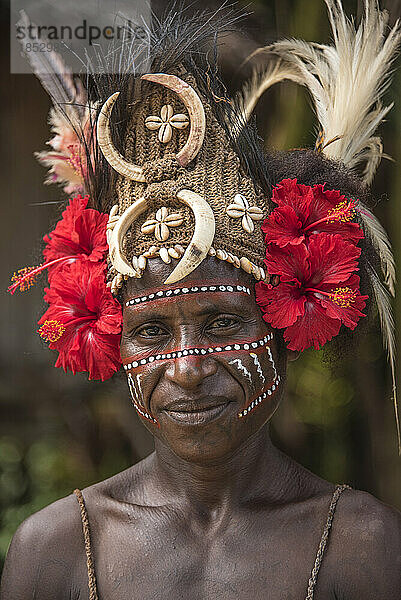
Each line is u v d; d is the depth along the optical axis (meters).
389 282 2.90
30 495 6.59
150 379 2.44
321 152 2.82
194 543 2.55
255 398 2.45
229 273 2.41
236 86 3.50
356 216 2.67
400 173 3.92
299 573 2.46
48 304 3.01
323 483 2.68
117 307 2.52
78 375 6.10
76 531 2.66
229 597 2.46
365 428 4.91
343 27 2.94
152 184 2.43
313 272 2.47
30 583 2.65
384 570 2.48
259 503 2.60
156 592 2.50
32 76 6.55
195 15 2.80
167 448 2.63
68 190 2.96
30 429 6.92
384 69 2.93
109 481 2.78
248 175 2.53
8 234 6.91
